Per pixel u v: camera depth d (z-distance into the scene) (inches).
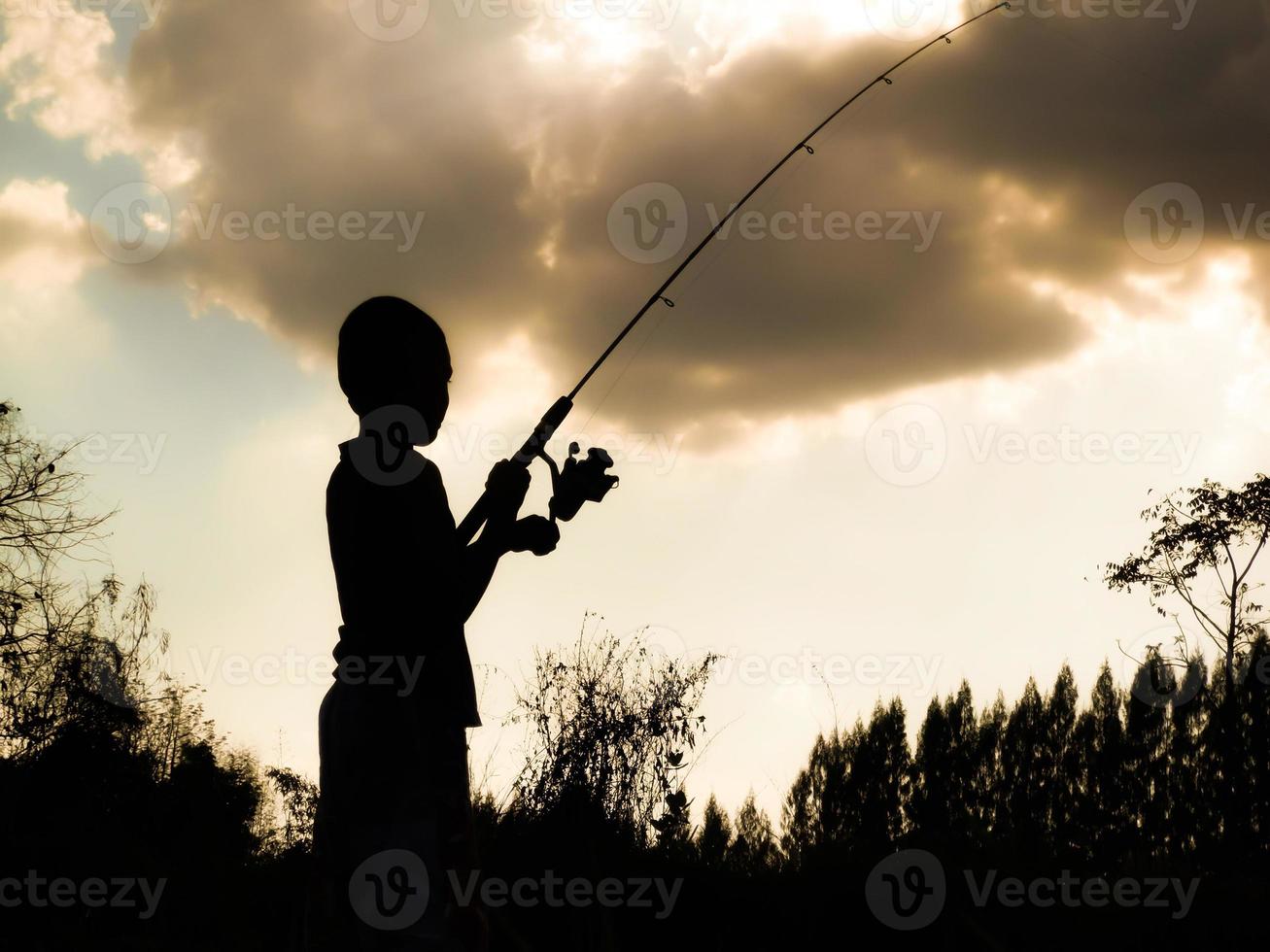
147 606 420.5
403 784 77.9
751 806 203.2
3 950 157.3
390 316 85.0
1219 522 992.9
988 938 148.6
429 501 81.6
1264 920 159.2
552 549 90.5
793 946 159.0
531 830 184.4
